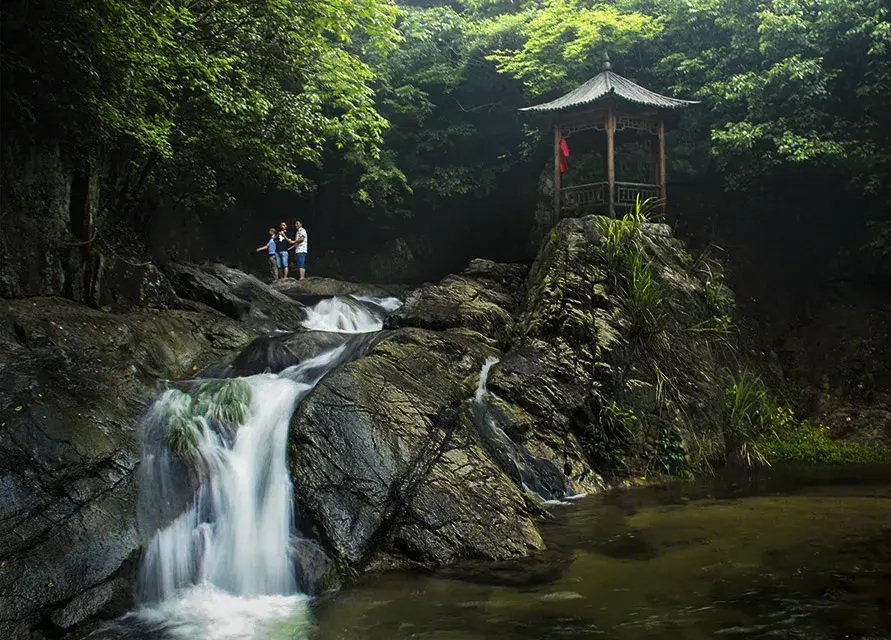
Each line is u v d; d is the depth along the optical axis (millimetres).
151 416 6910
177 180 14195
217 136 12531
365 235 24109
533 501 7305
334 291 15891
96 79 8531
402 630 4590
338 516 6055
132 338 8578
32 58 8359
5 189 8359
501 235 24422
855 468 9633
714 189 16375
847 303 13977
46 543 5109
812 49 13500
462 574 5664
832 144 12688
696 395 10117
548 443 8594
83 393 6699
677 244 12117
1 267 8188
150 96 10055
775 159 13562
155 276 10883
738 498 7855
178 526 5809
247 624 4855
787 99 13516
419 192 22391
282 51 12023
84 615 4824
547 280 10430
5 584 4723
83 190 9852
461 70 20297
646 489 8445
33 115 8531
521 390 8875
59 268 9094
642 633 4352
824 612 4566
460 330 10172
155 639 4648
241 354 9703
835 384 12727
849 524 6625
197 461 6414
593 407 9141
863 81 13328
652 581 5262
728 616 4555
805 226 15227
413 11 20844
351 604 5129
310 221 23438
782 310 14570
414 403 7355
